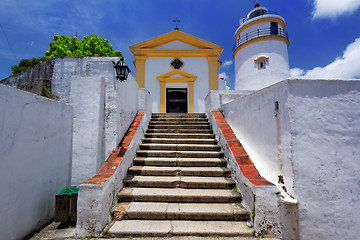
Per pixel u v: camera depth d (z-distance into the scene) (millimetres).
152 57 12227
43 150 3375
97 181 3117
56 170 3721
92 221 2906
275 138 3369
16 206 2754
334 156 2871
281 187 3121
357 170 2842
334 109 2945
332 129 2918
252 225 3031
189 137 6023
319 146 2891
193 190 3846
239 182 3734
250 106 4457
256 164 3840
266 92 3709
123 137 4906
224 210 3283
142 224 3090
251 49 14578
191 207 3395
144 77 11969
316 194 2816
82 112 4312
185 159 4793
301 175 2848
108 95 4543
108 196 3217
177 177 4234
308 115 2938
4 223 2543
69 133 4160
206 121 7293
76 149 4219
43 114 3389
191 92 11836
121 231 2902
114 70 4625
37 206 3197
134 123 5684
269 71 13773
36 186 3186
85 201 2939
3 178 2547
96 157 4176
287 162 2998
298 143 2895
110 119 4457
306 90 2977
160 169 4375
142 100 6680
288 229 2771
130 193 3652
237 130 5297
